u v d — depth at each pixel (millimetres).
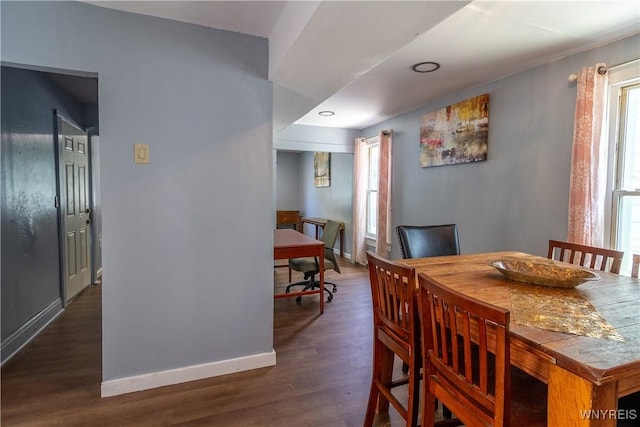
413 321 1397
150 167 1959
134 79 1901
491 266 1810
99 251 4523
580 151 2340
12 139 2455
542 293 1426
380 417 1821
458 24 2088
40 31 1721
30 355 2424
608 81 2275
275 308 3486
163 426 1708
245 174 2184
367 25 1523
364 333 2871
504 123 3031
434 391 1282
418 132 4188
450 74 2977
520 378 1355
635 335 1033
